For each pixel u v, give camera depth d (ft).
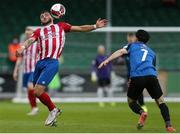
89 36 256.52
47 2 322.14
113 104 218.59
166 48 249.55
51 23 118.62
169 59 248.32
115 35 247.29
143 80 109.09
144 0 325.21
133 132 104.27
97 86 239.09
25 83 168.14
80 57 250.78
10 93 248.32
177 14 322.55
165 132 104.94
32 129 110.42
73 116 156.04
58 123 130.11
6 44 308.60
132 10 322.34
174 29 239.09
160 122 136.26
